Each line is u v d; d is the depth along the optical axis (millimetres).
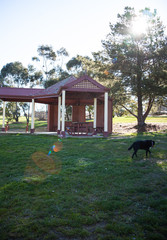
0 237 2607
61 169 5762
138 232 2729
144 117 22062
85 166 6012
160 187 4355
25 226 2877
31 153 7809
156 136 13633
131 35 19938
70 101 20016
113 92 20531
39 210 3346
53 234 2688
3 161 6633
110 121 18406
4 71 39594
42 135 14375
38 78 39312
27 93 17156
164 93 17906
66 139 12172
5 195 3939
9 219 3080
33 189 4266
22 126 28375
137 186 4410
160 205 3443
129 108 26438
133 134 16188
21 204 3559
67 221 2990
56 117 20375
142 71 18969
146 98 21031
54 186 4434
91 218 3076
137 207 3445
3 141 10578
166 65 18703
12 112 39438
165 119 31953
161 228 2777
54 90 16141
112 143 10461
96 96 16125
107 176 5066
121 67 20281
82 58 29828
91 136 14367
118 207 3441
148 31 20406
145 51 20156
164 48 18625
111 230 2797
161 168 5777
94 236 2678
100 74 22422
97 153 7918
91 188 4301
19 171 5570
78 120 20547
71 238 2641
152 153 7812
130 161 6625
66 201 3662
